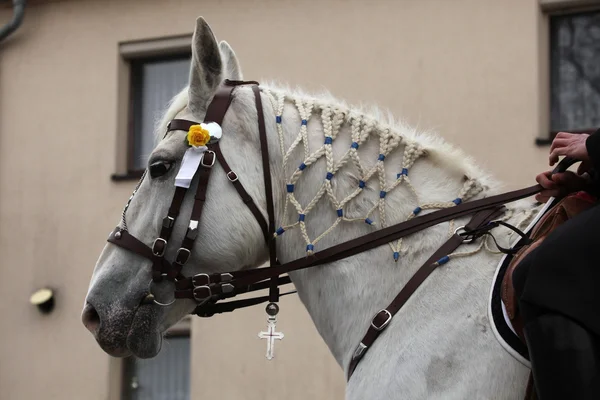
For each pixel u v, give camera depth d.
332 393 10.45
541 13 10.66
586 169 3.48
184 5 11.93
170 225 3.68
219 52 3.77
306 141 3.73
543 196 3.50
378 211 3.62
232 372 10.91
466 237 3.49
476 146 10.44
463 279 3.41
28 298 11.93
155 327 3.76
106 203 11.88
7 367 11.88
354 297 3.58
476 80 10.55
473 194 3.62
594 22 10.64
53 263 11.93
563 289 3.03
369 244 3.59
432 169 3.67
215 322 11.06
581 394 2.94
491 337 3.27
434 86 10.69
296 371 10.62
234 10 11.62
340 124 3.74
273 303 3.78
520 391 3.20
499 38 10.55
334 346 3.65
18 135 12.32
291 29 11.32
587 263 3.05
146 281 3.74
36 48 12.44
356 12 11.09
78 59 12.27
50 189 12.10
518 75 10.44
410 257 3.54
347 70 11.03
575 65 10.66
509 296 3.25
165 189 3.73
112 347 3.74
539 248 3.14
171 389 11.59
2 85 12.48
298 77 11.21
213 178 3.70
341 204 3.64
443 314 3.37
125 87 12.25
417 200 3.61
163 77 12.21
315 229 3.67
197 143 3.67
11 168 12.27
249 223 3.68
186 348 11.60
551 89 10.71
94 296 3.78
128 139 12.17
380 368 3.38
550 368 2.99
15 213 12.16
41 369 11.76
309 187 3.69
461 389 3.22
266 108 3.80
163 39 12.03
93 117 12.12
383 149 3.69
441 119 10.60
